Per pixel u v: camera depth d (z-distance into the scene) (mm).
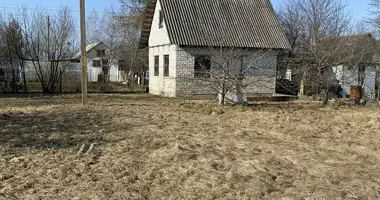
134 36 37906
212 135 8734
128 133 8766
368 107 15516
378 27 18406
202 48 19875
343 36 20500
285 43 20984
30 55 23594
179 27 19688
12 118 10750
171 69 20188
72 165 6191
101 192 5004
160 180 5535
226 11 21328
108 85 25766
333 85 17500
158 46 22219
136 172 5906
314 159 6727
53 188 5137
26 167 6094
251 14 21703
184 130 9273
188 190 5137
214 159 6555
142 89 26375
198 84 19938
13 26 23141
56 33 24109
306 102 17484
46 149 7254
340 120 11391
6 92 22578
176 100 18016
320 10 23875
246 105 15039
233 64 17906
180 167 6113
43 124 9844
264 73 20922
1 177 5547
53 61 23453
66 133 8711
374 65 21391
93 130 9086
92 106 13984
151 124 10047
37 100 17250
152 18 23391
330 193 5027
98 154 6969
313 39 20719
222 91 14805
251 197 4883
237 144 7793
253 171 5945
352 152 7336
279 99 18859
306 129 9656
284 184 5402
